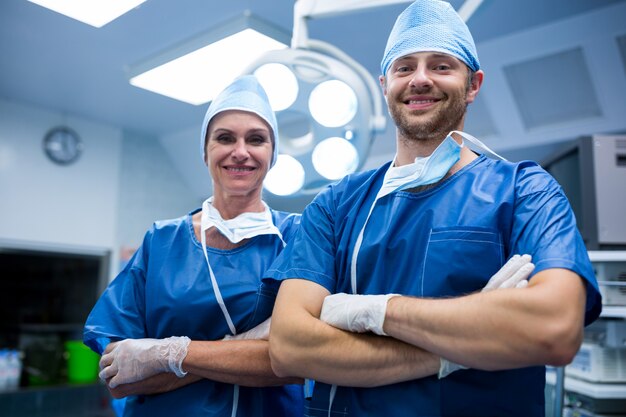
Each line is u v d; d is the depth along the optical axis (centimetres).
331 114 155
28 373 374
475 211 99
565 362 79
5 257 371
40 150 382
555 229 90
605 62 253
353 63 163
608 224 186
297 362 96
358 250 106
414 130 103
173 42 283
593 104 271
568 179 206
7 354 355
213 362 119
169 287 133
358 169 160
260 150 136
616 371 191
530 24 259
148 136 443
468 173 105
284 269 112
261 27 206
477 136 313
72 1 204
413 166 105
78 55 300
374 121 157
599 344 200
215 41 212
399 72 108
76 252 402
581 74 263
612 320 199
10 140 368
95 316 136
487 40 273
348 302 96
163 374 127
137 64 242
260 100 140
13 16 260
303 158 160
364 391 99
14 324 374
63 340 396
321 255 111
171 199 454
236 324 130
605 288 174
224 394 129
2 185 363
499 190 100
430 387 93
